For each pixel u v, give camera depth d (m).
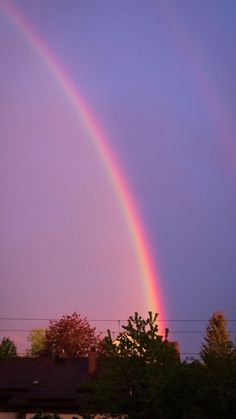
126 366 21.84
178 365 21.45
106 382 21.70
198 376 20.55
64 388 41.16
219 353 21.98
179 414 20.55
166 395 20.73
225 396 19.16
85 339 70.50
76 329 71.00
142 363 21.84
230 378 19.61
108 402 21.38
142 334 22.39
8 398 41.56
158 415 20.98
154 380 20.84
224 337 69.31
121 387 21.64
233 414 19.23
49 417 28.08
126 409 21.44
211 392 19.45
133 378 21.66
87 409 22.84
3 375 44.31
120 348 22.41
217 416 19.42
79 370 44.12
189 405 20.16
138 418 21.11
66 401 39.31
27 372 44.53
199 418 19.23
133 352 22.19
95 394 21.77
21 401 39.91
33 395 40.44
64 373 43.78
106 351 22.78
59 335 70.56
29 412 39.41
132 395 21.50
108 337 23.00
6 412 40.06
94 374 42.84
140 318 22.70
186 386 20.55
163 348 22.05
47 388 41.38
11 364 46.28
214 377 19.73
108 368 23.00
